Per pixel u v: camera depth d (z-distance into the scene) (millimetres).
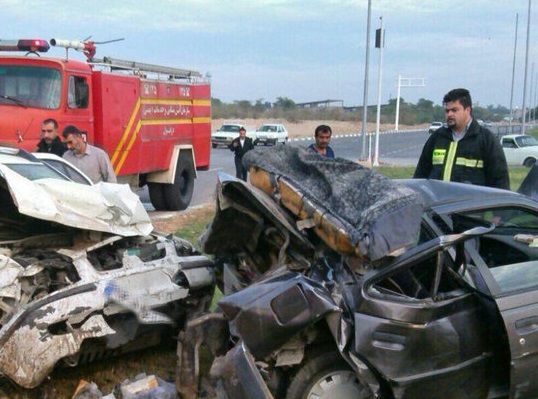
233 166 25672
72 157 7715
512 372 4199
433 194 4715
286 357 4047
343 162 4688
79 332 4621
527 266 4535
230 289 5125
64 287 4781
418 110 104625
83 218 5219
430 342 4082
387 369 3994
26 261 4859
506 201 4684
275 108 88125
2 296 4590
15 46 11062
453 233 4449
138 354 5762
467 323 4219
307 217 4438
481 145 5934
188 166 14680
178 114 14141
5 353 4445
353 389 4117
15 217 5766
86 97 11242
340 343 3859
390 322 4023
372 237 4035
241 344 4012
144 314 5109
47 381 5051
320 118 88062
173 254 5734
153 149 13180
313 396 4090
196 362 4453
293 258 4602
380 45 27594
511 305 4273
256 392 3896
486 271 4379
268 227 4746
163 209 14312
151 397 4582
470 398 4258
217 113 79500
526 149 29609
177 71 14156
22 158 6016
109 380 5188
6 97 10609
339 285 4254
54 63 10766
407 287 4355
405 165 29062
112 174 7910
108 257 5469
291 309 3895
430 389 4109
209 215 13289
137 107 12555
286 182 4609
